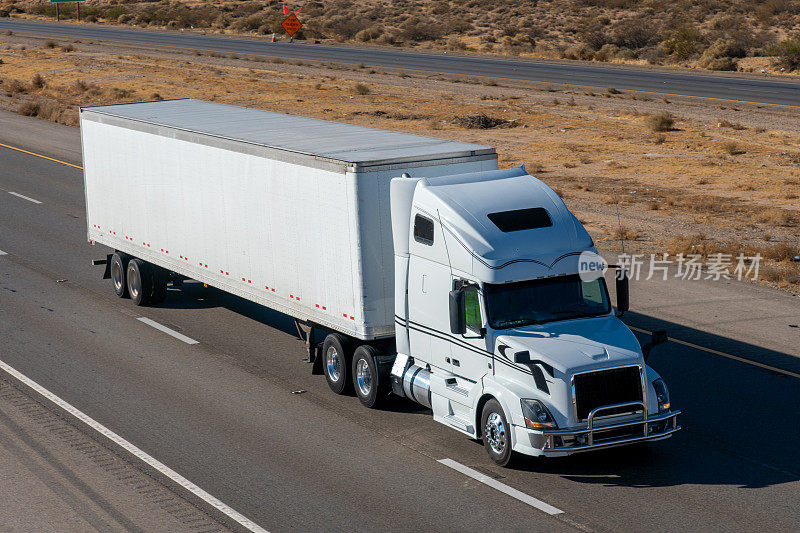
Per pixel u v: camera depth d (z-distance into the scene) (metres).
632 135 71.94
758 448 20.34
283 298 24.86
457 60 132.75
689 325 29.75
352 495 18.06
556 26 180.62
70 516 17.27
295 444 20.73
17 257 39.53
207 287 35.34
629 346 18.92
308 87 101.75
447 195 20.39
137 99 92.69
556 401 18.20
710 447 20.42
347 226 21.81
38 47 149.75
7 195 52.69
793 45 121.00
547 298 19.69
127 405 23.20
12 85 103.94
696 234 42.78
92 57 132.75
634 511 17.23
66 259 39.34
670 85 102.50
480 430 20.12
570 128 75.75
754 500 17.69
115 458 19.97
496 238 19.45
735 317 30.55
